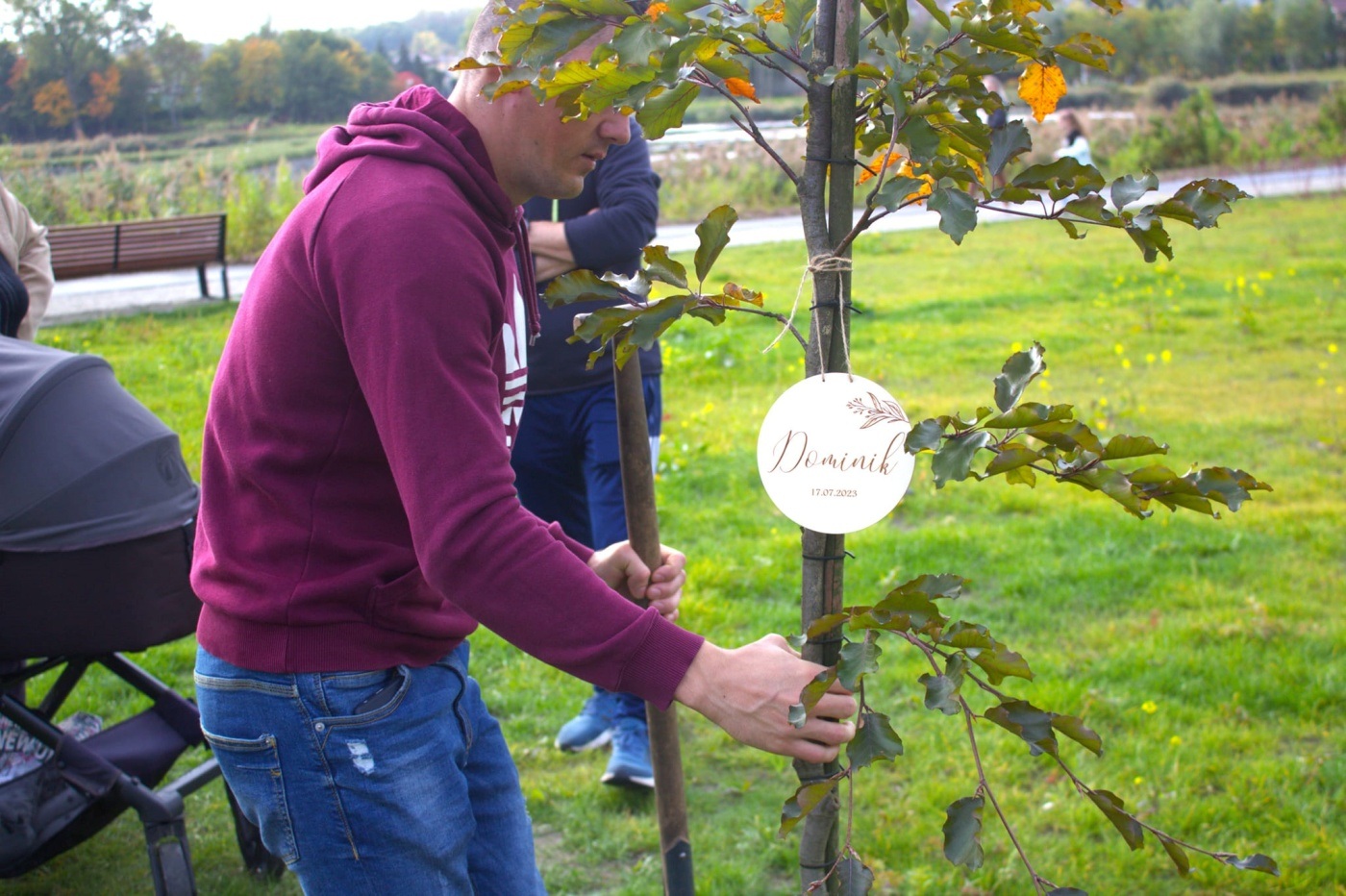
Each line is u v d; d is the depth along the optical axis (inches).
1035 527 209.8
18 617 101.9
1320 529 203.8
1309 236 567.5
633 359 72.1
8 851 102.4
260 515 62.1
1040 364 45.8
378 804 62.8
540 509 138.2
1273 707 146.3
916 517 219.1
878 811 126.6
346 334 55.7
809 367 52.7
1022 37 50.0
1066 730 47.1
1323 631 163.6
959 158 52.4
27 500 100.7
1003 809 125.9
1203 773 130.5
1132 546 199.9
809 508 51.1
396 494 62.1
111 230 410.6
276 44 1342.3
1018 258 539.5
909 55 49.3
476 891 71.8
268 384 59.7
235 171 649.6
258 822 66.0
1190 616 171.3
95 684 156.6
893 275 500.7
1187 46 1640.0
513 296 72.2
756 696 52.4
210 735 64.5
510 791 73.8
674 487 234.1
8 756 113.1
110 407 108.3
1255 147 916.0
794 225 690.2
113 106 1229.1
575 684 158.9
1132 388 301.0
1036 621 171.5
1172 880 114.3
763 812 128.6
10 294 126.7
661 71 47.7
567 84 50.4
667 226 704.4
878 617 46.6
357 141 60.4
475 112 63.4
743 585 185.2
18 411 101.7
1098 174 46.4
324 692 61.6
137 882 119.7
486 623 54.2
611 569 76.4
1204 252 530.3
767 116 1068.5
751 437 266.1
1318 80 1497.3
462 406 53.9
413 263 54.4
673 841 80.1
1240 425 267.3
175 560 108.2
